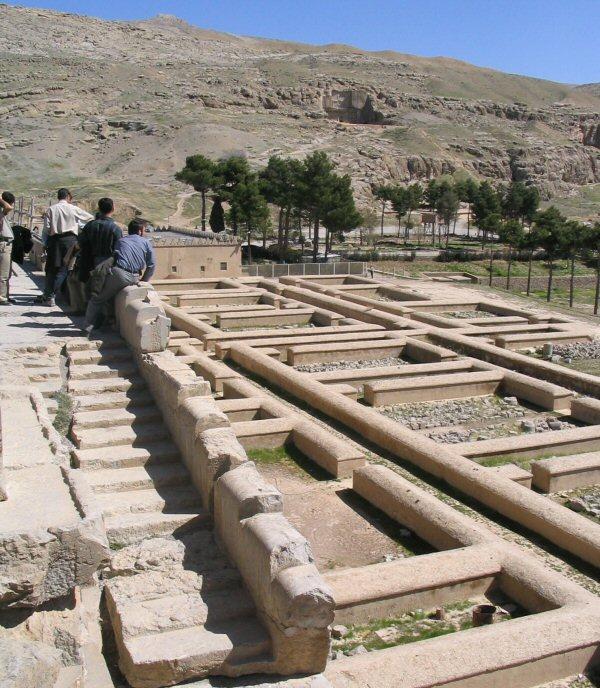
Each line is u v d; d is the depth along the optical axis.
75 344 10.08
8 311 12.27
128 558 6.30
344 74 158.62
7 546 5.04
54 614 5.32
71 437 8.23
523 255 65.19
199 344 18.33
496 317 24.52
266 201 56.66
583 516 9.98
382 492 9.61
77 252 12.64
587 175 134.50
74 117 114.25
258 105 134.25
